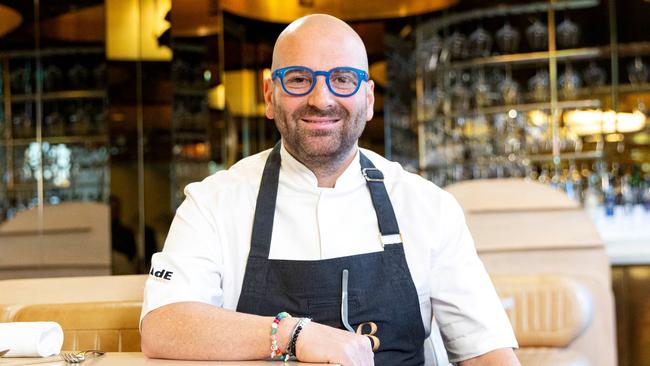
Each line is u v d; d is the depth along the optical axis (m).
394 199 1.84
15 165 5.85
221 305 1.80
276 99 1.79
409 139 6.73
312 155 1.76
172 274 1.71
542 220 3.23
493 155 6.52
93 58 5.54
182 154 5.11
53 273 5.59
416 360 1.77
